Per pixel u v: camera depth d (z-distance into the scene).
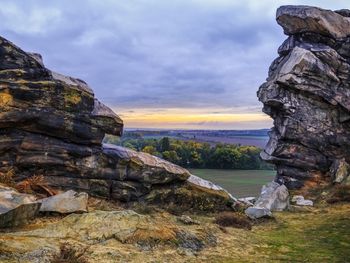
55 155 17.45
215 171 70.50
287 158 30.03
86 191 18.12
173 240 12.60
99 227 12.61
